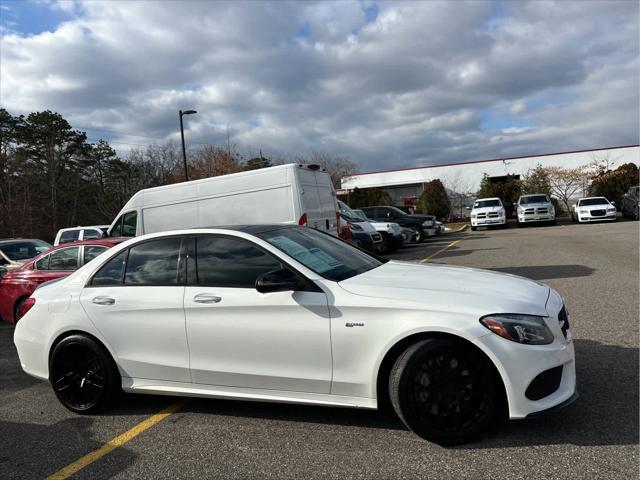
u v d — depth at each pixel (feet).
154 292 13.70
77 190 149.69
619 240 50.85
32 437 13.15
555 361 10.70
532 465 9.87
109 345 14.05
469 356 10.73
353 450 11.07
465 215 149.59
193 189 32.71
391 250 59.00
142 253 14.48
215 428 12.80
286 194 30.17
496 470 9.80
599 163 140.77
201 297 12.99
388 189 168.04
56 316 14.69
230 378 12.82
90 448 12.23
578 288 26.71
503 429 11.42
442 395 10.90
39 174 144.66
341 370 11.69
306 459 10.85
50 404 15.70
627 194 97.91
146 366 13.71
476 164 155.63
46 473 11.13
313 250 13.89
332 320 11.69
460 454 10.53
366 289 11.84
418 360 10.89
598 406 12.19
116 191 154.30
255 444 11.73
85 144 165.78
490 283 12.28
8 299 27.12
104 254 15.07
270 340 12.24
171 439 12.37
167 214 33.40
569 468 9.66
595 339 17.43
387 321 11.26
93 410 14.33
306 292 12.07
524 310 10.88
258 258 13.01
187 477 10.49
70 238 57.26
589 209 90.02
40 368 15.01
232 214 31.58
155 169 143.74
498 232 83.35
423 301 11.16
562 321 11.48
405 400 11.00
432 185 135.95
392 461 10.46
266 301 12.26
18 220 114.32
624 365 14.75
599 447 10.34
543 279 30.76
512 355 10.42
